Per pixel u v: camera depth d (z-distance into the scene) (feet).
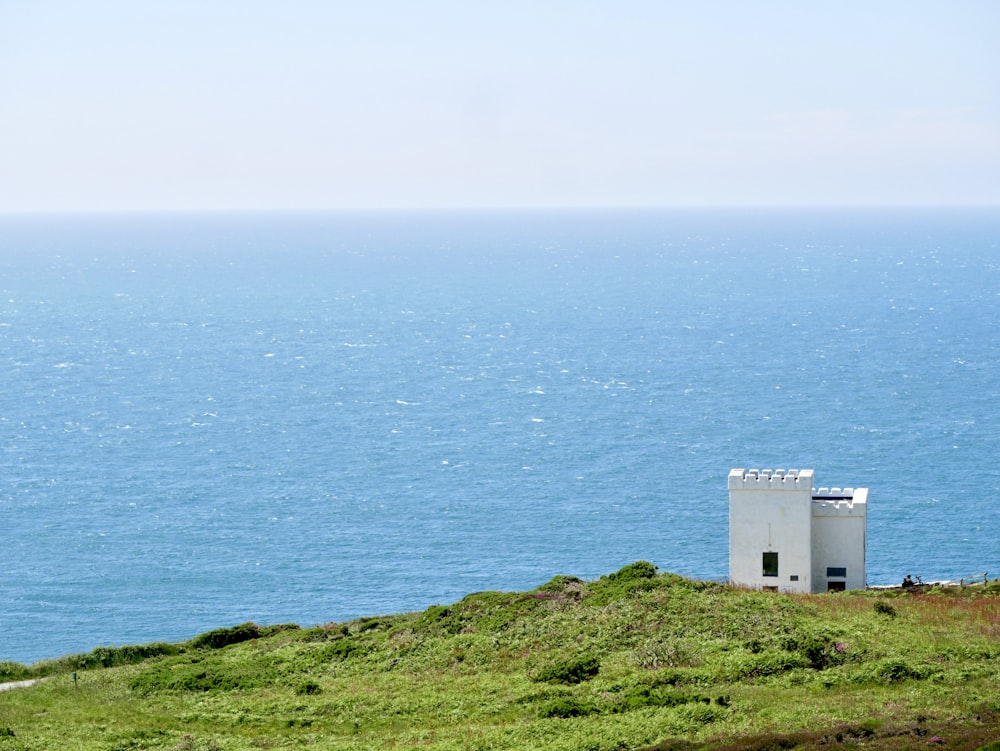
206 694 259.80
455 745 208.13
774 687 227.61
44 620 646.33
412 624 301.02
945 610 277.44
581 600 295.48
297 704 244.42
